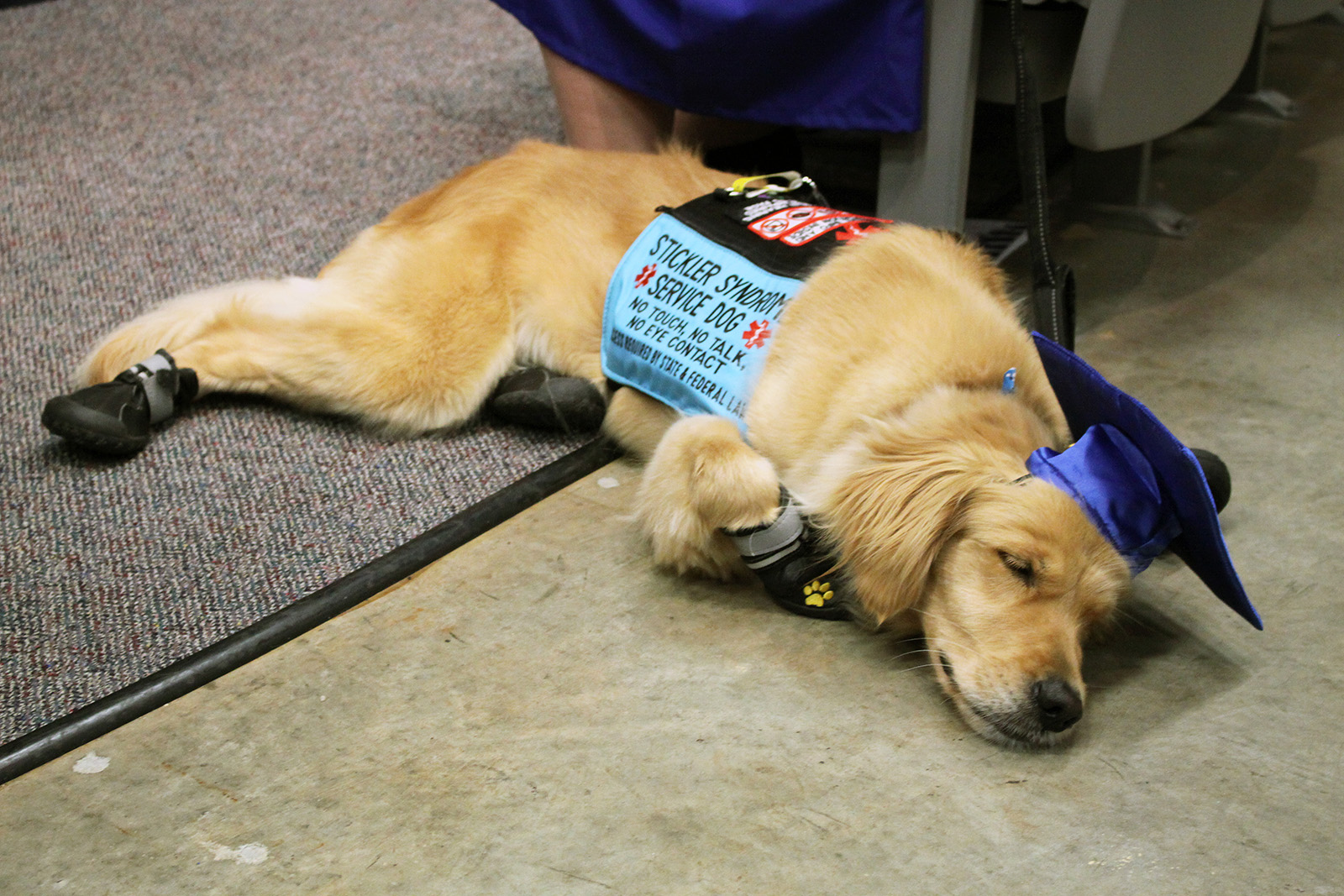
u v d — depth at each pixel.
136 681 1.93
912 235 2.30
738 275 2.30
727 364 2.24
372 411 2.61
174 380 2.59
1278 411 2.67
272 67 4.82
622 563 2.24
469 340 2.60
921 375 2.02
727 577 2.18
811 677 1.94
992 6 2.79
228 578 2.19
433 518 2.37
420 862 1.60
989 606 1.79
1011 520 1.76
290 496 2.44
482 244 2.63
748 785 1.71
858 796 1.69
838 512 1.95
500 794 1.71
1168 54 2.77
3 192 3.71
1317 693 1.89
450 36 5.22
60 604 2.12
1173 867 1.57
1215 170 4.02
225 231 3.50
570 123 3.47
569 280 2.60
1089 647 2.01
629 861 1.59
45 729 1.82
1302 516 2.31
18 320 3.04
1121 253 3.48
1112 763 1.75
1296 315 3.09
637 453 2.58
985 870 1.57
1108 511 1.75
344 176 3.85
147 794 1.73
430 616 2.09
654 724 1.83
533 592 2.15
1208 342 2.97
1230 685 1.91
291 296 2.68
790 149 3.75
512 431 2.71
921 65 2.77
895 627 2.02
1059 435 2.08
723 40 2.95
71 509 2.38
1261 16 3.54
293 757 1.79
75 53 4.92
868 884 1.55
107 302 3.12
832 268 2.21
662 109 3.46
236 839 1.65
